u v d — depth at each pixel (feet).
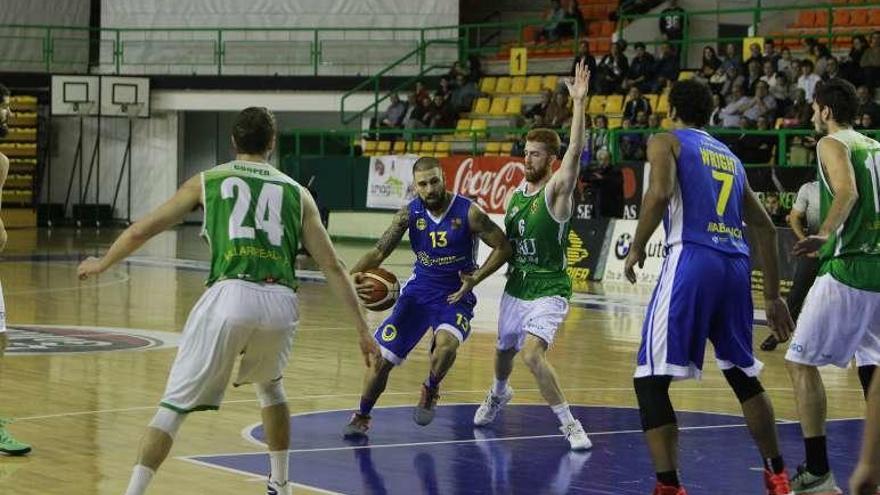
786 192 79.56
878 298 26.73
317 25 132.67
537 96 113.50
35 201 134.92
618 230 84.58
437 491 27.50
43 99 135.33
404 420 36.24
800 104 87.71
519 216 33.24
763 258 26.68
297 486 27.68
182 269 88.43
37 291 72.02
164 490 26.91
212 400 23.38
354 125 126.72
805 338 26.84
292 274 24.00
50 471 28.66
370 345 24.56
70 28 132.77
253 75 130.00
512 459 31.07
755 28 104.17
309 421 35.83
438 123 112.88
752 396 25.77
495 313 65.21
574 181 32.42
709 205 25.23
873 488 24.07
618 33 113.70
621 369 46.96
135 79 130.41
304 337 54.75
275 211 23.73
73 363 45.55
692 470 30.04
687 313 24.81
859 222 26.66
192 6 134.62
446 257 33.65
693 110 25.71
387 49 130.52
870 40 95.35
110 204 137.59
